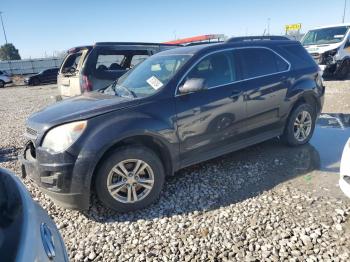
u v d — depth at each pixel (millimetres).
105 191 3523
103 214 3721
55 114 3666
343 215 3326
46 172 3434
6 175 1910
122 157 3539
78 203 3451
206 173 4594
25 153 3826
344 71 12867
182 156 4035
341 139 5730
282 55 5012
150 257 2936
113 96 4125
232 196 3912
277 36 5312
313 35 14055
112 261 2928
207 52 4316
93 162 3361
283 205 3613
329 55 12602
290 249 2879
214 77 4293
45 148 3424
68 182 3355
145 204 3732
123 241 3201
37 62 42125
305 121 5363
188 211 3650
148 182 3721
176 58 4379
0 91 25109
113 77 7129
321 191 3885
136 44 7867
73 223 3594
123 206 3625
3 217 1484
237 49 4586
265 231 3166
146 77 4359
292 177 4320
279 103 4887
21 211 1585
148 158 3682
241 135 4566
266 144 5621
